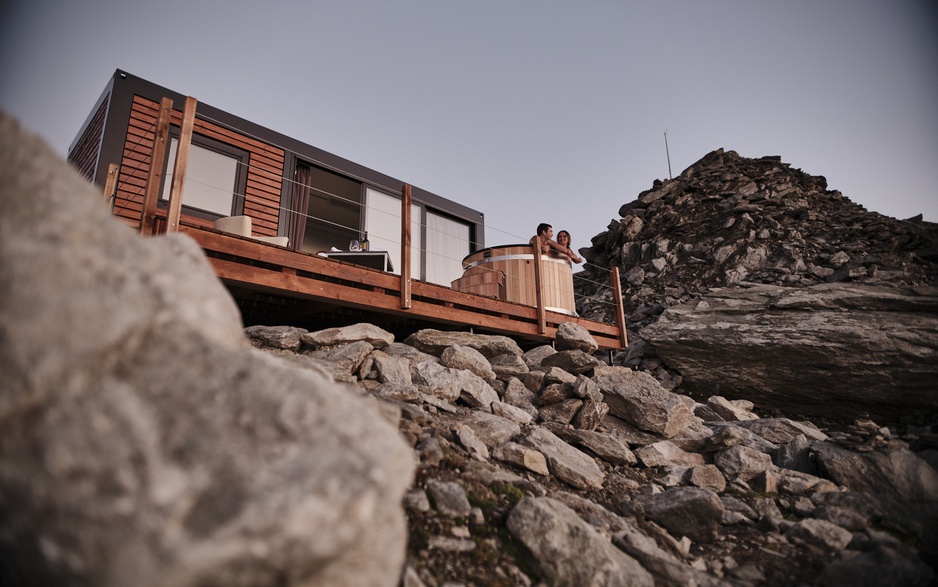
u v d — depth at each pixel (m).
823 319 8.33
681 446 5.55
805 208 14.86
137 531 1.28
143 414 1.48
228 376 1.65
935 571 3.49
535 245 8.20
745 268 13.34
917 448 5.82
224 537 1.30
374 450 1.60
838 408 7.89
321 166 10.70
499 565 2.64
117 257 1.68
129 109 7.98
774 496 4.57
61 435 1.35
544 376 6.10
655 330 9.59
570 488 4.09
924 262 11.43
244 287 5.16
